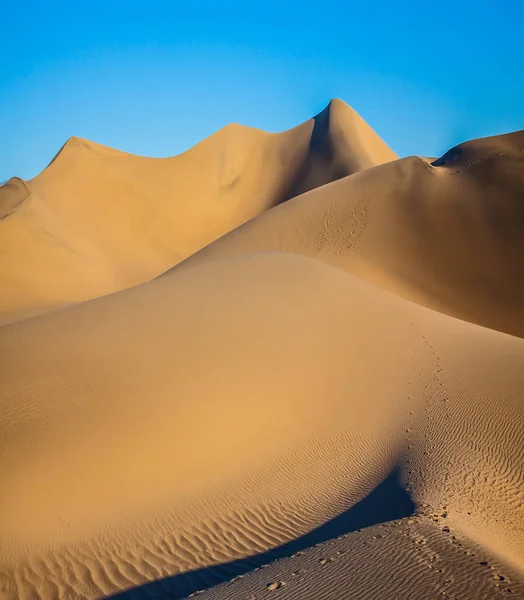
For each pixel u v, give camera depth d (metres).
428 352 16.78
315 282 21.02
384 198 35.41
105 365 14.02
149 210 68.38
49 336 15.59
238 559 8.92
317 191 38.56
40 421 11.69
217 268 21.80
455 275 30.91
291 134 82.56
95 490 10.44
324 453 12.48
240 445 12.44
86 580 8.49
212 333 16.23
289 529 9.78
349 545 7.39
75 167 68.12
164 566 8.81
